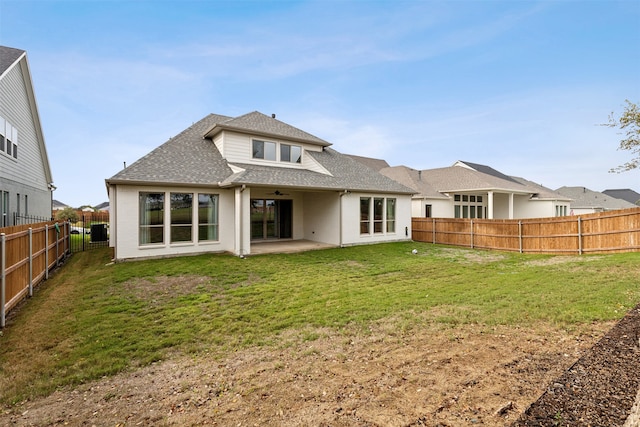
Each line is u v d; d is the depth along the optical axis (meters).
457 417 2.63
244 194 11.80
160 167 11.94
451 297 6.38
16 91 13.52
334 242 15.00
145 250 11.18
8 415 3.03
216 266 9.95
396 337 4.47
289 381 3.41
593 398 2.59
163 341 4.65
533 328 4.50
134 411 3.03
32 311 6.12
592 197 39.91
